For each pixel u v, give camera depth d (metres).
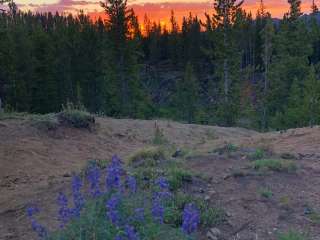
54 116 14.38
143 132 16.41
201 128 19.50
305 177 6.83
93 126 14.74
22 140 11.79
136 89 46.84
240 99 43.78
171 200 5.66
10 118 13.66
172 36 99.44
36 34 57.28
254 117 45.16
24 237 5.63
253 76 68.12
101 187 6.00
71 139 13.04
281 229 5.32
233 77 43.44
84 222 3.90
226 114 41.97
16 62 49.38
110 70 46.47
